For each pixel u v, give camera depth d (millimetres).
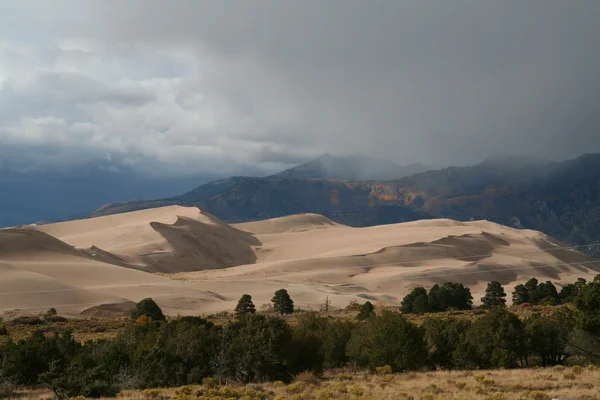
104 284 174625
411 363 51156
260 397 37594
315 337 52219
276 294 140500
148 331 59031
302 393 37438
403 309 140750
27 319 116438
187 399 36000
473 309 142750
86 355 48906
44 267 180125
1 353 50500
